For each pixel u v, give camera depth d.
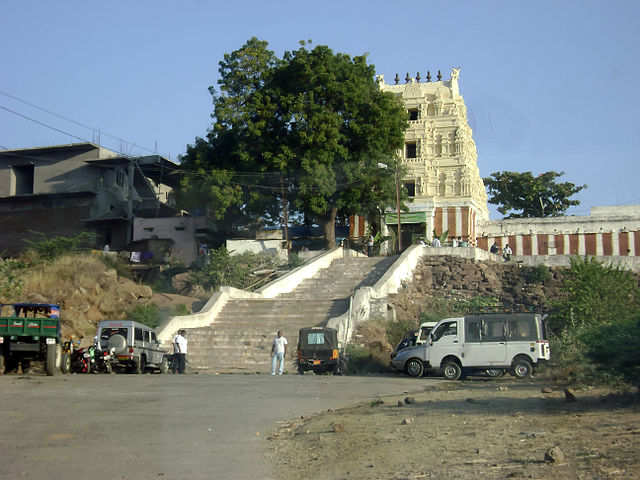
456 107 56.78
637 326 17.53
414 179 55.53
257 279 42.78
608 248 53.78
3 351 21.06
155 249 50.81
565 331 26.88
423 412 12.67
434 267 42.78
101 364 23.30
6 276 32.25
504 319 23.11
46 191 52.81
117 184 53.59
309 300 35.72
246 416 12.55
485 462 8.05
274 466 8.34
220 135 47.81
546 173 67.38
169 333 30.56
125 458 8.73
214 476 7.81
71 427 10.92
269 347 29.84
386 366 27.06
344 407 14.23
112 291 34.00
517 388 17.80
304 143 44.97
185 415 12.51
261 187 46.56
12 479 7.61
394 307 34.78
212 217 52.00
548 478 7.03
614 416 10.88
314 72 45.72
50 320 21.23
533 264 43.09
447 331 23.55
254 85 48.22
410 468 7.97
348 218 55.88
